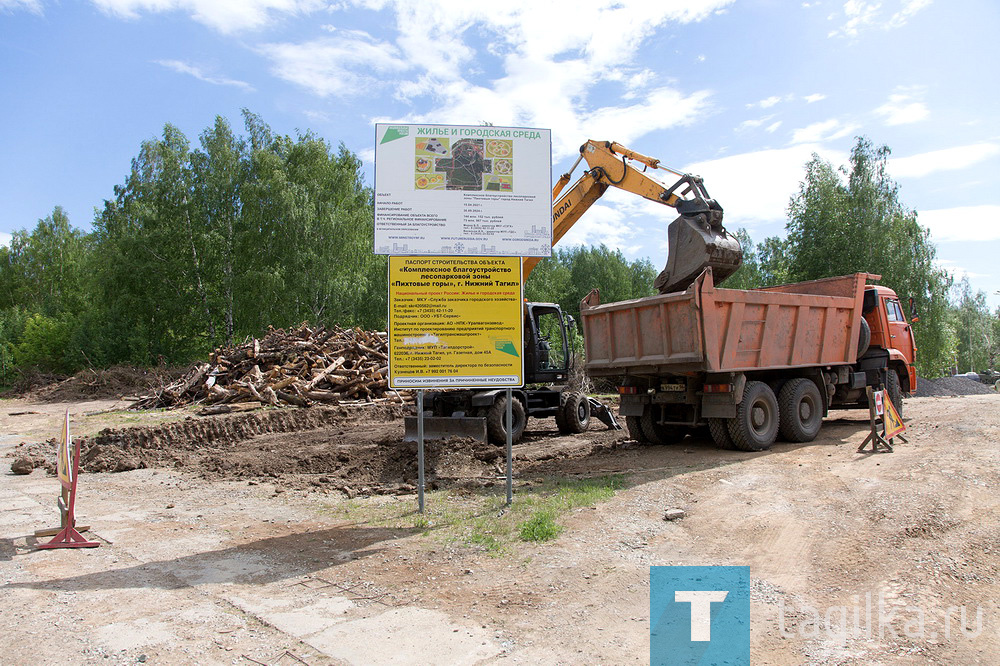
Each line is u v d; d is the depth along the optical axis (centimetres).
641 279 8294
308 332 2255
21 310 5922
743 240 5697
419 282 704
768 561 539
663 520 654
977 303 7656
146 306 3859
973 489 716
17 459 1162
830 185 3675
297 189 3809
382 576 522
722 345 955
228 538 649
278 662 375
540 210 721
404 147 703
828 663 377
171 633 416
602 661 377
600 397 2159
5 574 543
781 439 1111
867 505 668
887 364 1299
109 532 681
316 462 1048
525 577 511
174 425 1355
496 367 714
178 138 4075
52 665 373
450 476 929
